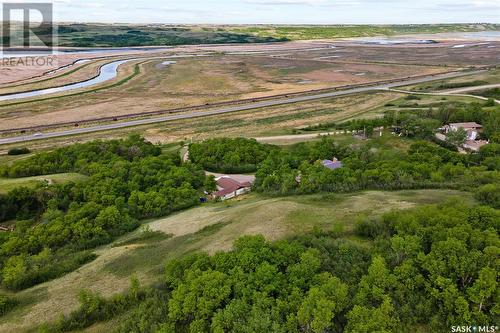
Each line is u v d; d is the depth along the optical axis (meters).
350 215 45.59
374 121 98.31
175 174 70.94
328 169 66.62
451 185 56.75
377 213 45.28
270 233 42.06
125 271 42.50
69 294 39.50
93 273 43.62
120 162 75.19
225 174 79.31
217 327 27.81
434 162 66.19
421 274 30.70
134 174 70.31
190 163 78.88
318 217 45.56
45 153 82.38
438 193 53.03
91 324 33.56
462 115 98.94
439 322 27.50
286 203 51.44
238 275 32.09
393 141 90.31
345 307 28.64
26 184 68.19
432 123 93.62
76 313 34.31
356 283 31.28
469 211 38.28
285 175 67.19
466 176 60.09
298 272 32.03
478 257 30.12
